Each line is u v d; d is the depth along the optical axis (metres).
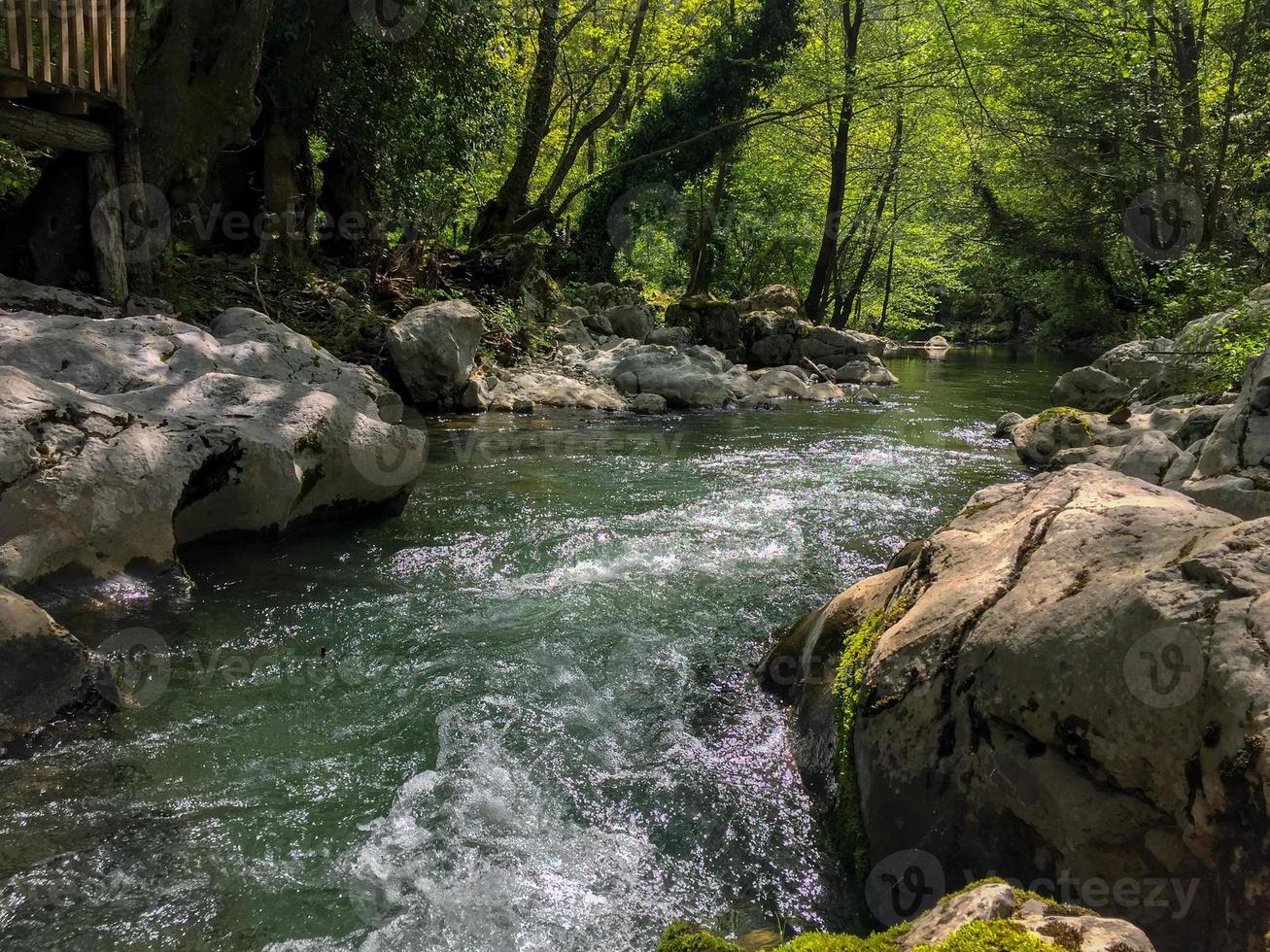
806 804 2.61
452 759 2.84
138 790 2.59
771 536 5.48
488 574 4.60
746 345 17.88
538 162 26.31
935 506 6.38
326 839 2.41
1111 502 2.50
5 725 2.76
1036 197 21.11
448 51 12.73
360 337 10.62
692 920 2.17
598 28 20.06
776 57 19.67
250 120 9.18
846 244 28.48
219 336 6.20
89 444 3.97
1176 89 16.39
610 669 3.54
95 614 3.71
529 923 2.14
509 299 15.12
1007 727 2.08
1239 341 8.52
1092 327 25.39
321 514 5.14
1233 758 1.68
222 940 2.03
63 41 6.48
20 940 1.99
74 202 7.62
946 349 30.77
